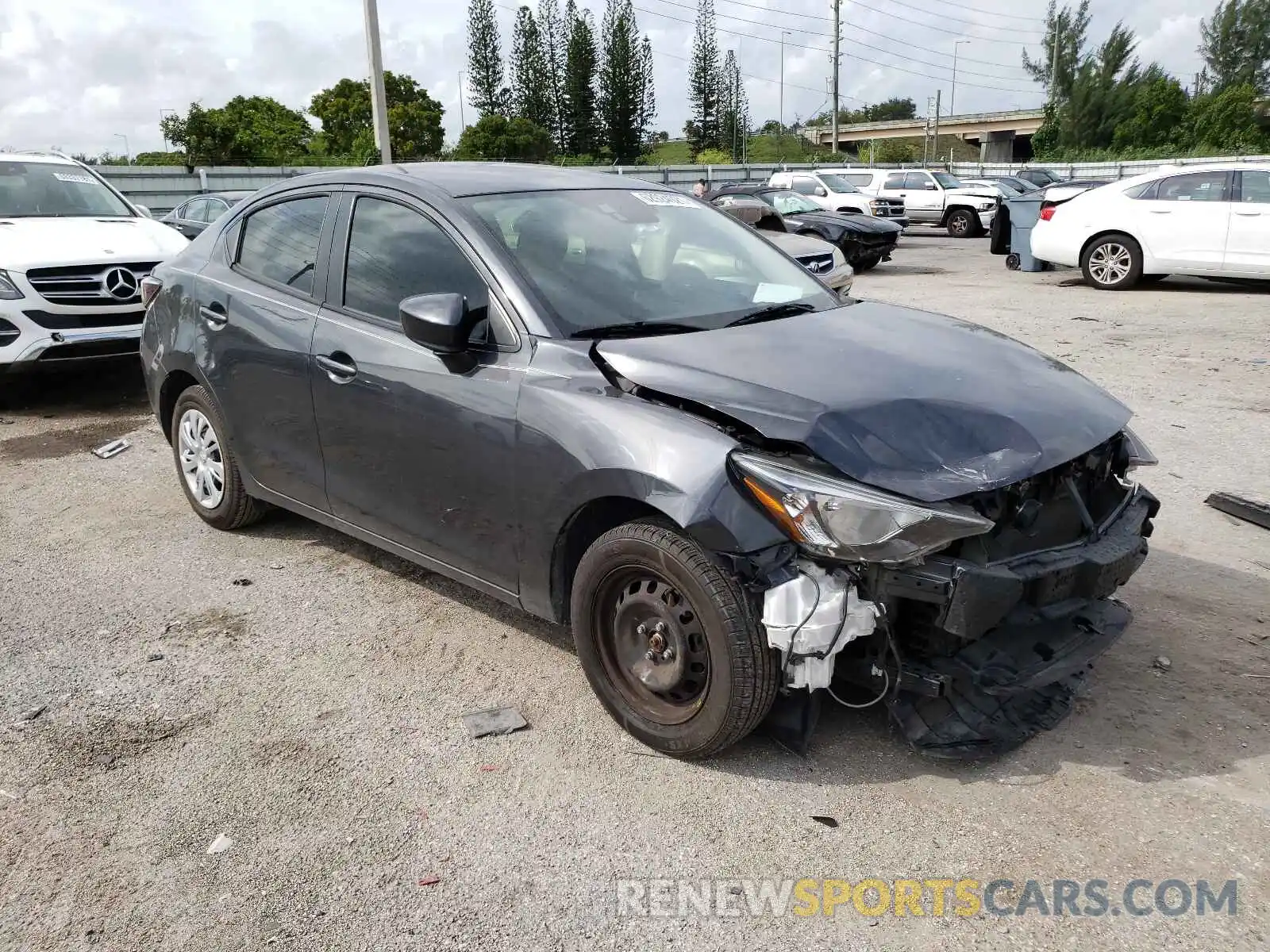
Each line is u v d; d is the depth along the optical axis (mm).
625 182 4285
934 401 2893
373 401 3672
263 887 2531
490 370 3295
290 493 4344
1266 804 2758
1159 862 2549
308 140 61562
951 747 2910
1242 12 77375
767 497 2656
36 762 3072
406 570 4516
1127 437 3414
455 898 2484
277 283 4242
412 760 3064
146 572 4527
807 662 2725
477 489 3365
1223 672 3475
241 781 2967
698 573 2764
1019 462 2740
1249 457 5891
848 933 2354
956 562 2668
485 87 80875
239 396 4391
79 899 2500
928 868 2553
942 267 17812
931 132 100625
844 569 2717
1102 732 3115
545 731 3203
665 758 3047
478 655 3717
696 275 3775
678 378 2977
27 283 7125
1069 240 13812
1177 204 12789
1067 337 9797
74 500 5562
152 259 7754
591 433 2969
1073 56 73875
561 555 3221
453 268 3520
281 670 3629
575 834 2713
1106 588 3010
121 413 7672
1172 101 68812
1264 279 12930
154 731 3244
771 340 3289
